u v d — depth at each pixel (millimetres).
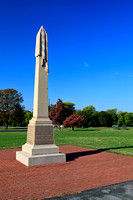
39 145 8555
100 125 65250
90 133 29703
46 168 7605
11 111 44812
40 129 8711
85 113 59531
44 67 9555
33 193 4938
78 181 5965
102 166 8094
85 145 15258
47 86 9500
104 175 6680
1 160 9148
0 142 16906
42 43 9695
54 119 41250
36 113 9047
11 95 45406
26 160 8047
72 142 17469
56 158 8570
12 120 45875
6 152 11711
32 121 9102
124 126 51000
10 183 5758
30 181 5953
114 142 17281
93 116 62406
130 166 8141
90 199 4516
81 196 4711
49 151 8641
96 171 7234
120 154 11172
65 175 6645
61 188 5312
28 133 9289
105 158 9930
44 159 8250
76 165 8242
